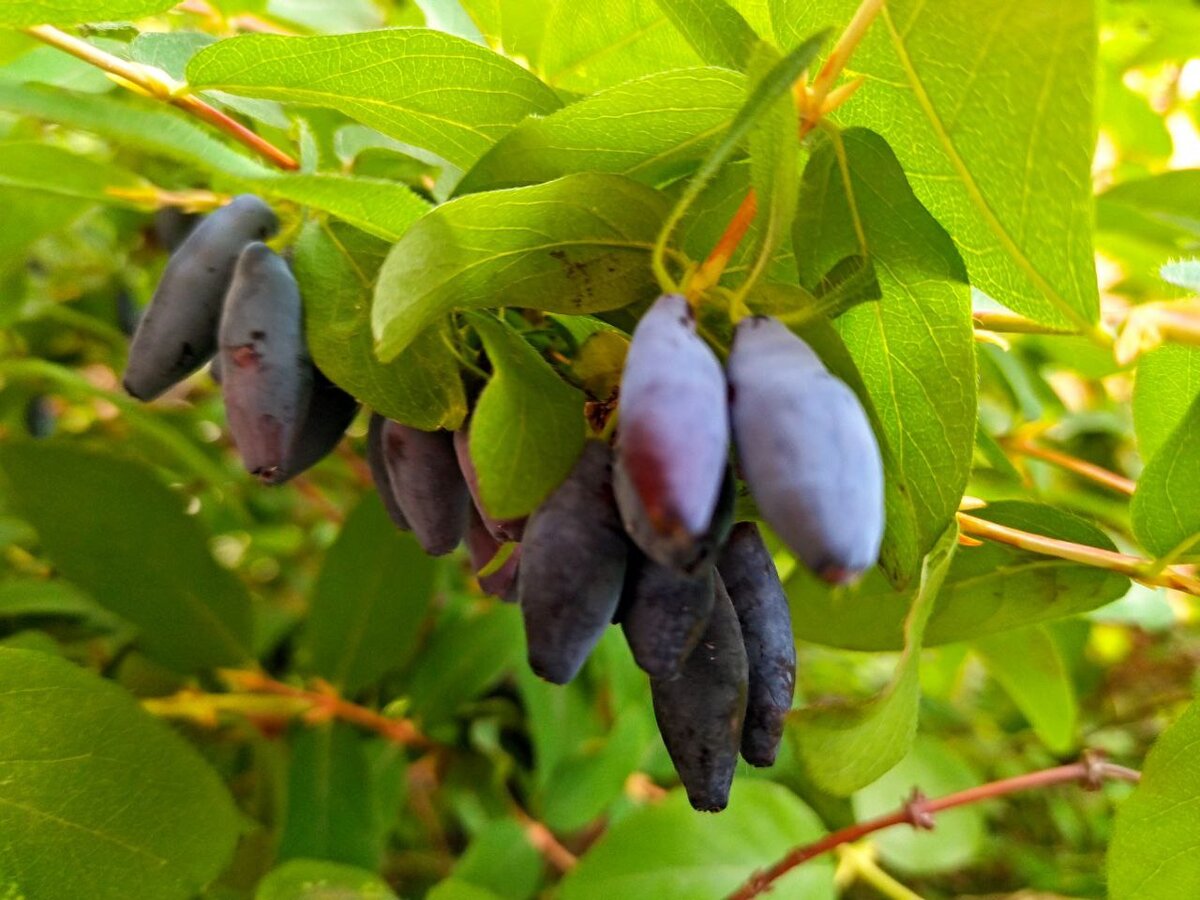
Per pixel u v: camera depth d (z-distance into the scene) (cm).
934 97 8
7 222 15
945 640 13
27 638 16
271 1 16
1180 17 21
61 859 11
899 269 9
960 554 12
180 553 16
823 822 20
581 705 18
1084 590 12
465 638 18
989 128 8
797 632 13
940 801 15
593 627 7
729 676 7
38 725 11
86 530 15
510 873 16
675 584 7
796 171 7
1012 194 8
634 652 7
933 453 9
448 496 9
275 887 13
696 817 17
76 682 12
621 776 17
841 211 9
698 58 12
